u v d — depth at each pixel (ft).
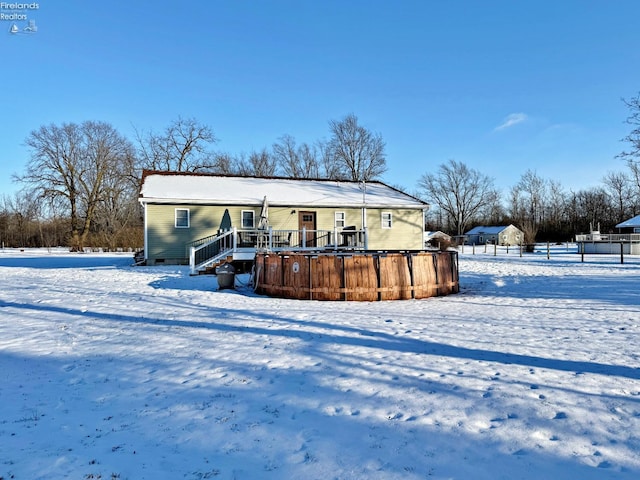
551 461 8.99
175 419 11.44
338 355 17.21
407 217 85.15
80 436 10.51
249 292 39.45
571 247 172.76
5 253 136.67
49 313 27.94
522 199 263.29
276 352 17.80
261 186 83.76
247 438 10.28
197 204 72.02
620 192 224.53
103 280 49.29
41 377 15.07
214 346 18.97
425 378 14.24
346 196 83.82
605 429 10.38
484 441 9.89
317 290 34.30
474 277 51.47
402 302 32.78
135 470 8.88
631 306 28.60
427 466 8.89
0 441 10.25
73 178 159.43
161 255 70.69
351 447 9.74
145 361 16.81
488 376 14.32
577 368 15.07
